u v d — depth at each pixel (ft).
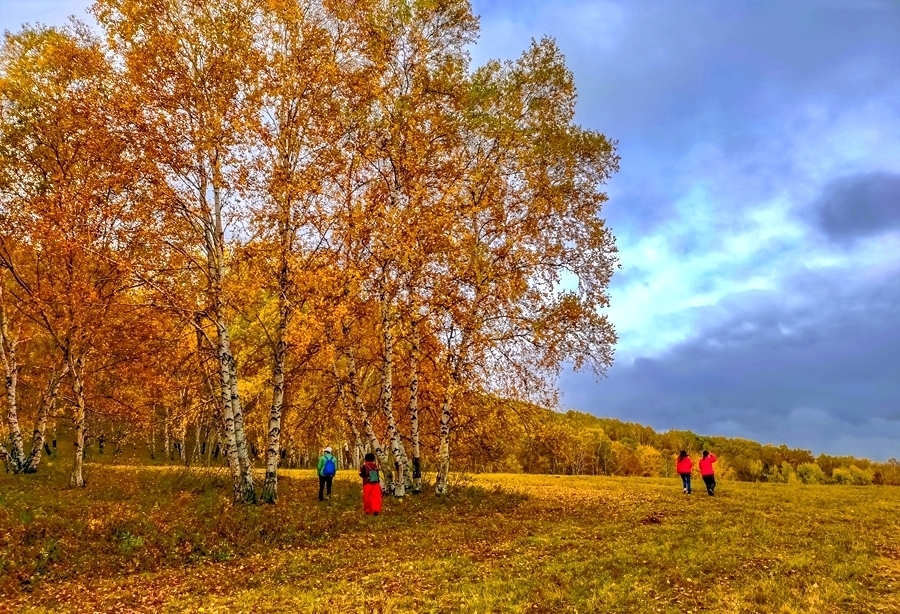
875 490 91.86
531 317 65.16
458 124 66.59
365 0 60.85
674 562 35.60
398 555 40.63
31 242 61.67
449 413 68.80
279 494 65.51
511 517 55.88
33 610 30.55
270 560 41.01
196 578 37.14
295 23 57.67
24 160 67.31
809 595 28.55
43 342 89.40
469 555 39.50
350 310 59.11
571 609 27.63
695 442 460.96
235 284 55.06
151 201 52.42
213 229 58.65
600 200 68.54
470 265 62.54
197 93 54.70
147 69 52.65
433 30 66.69
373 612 28.07
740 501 69.10
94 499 54.60
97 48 57.62
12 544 38.60
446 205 61.67
